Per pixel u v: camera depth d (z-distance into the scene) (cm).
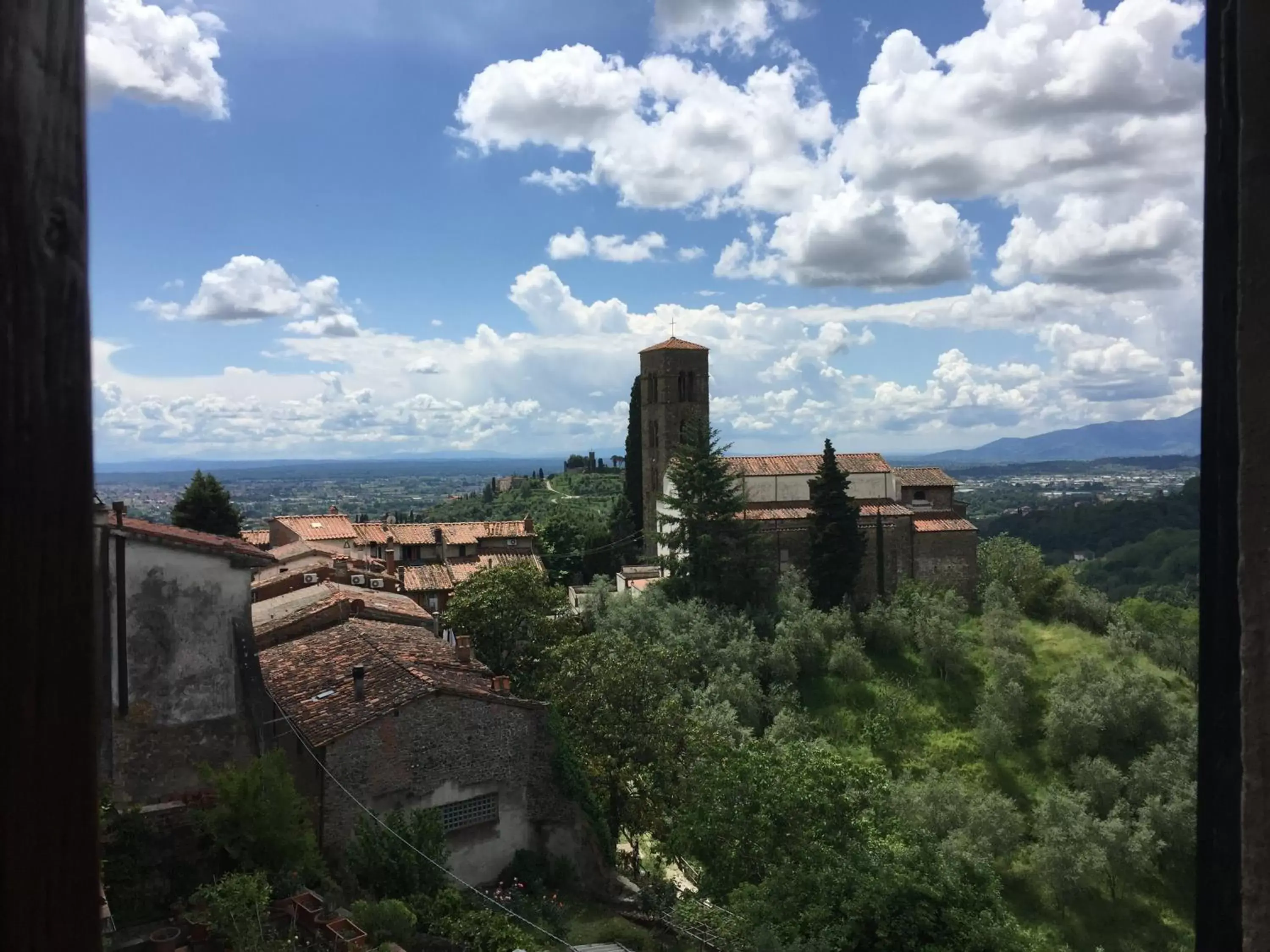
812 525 6166
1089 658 5309
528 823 2722
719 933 2295
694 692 4866
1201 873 242
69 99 182
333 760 2358
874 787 2889
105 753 2097
